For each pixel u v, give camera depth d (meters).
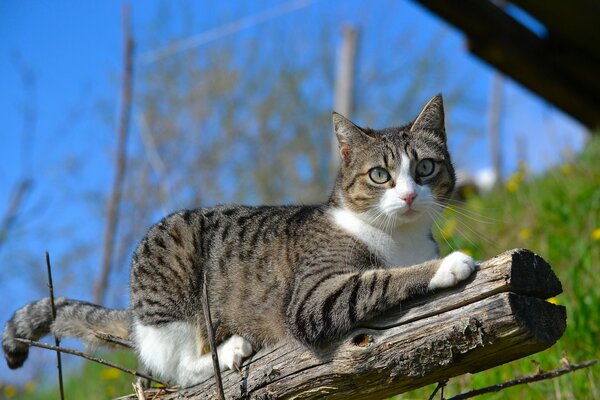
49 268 0.95
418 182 0.98
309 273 0.93
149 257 1.00
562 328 0.81
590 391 1.01
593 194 1.40
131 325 1.01
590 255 1.23
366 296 0.85
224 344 0.95
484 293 0.80
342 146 1.01
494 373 1.06
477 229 1.46
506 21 1.67
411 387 0.83
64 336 1.02
